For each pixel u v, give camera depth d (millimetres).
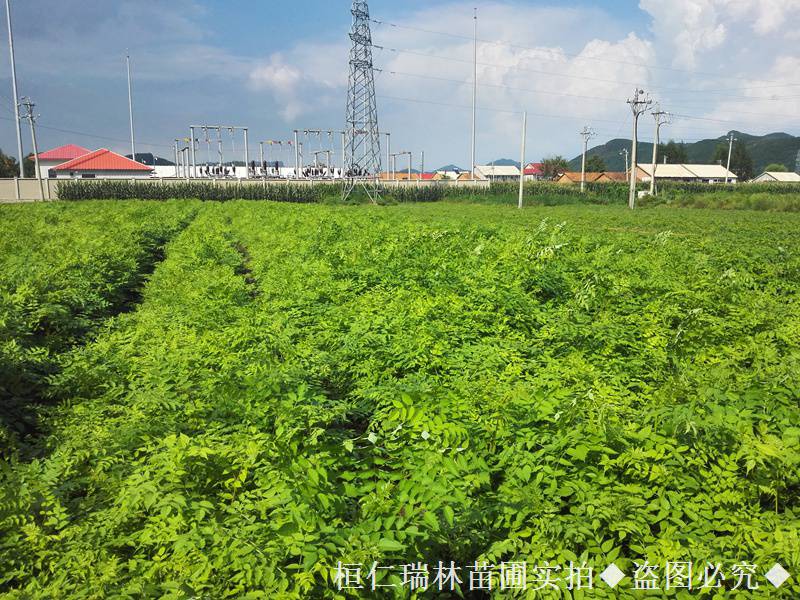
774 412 5059
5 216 30562
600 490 4457
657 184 87125
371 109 66375
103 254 16453
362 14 65500
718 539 4031
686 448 4566
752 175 145500
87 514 4988
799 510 4336
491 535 4453
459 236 20844
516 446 4957
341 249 17109
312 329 9398
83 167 80688
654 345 8305
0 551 4398
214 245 20016
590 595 3785
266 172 85312
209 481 4938
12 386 8039
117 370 8281
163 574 3947
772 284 13477
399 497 4328
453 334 8539
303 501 4113
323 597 3771
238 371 6789
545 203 70125
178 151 78125
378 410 6152
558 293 12148
